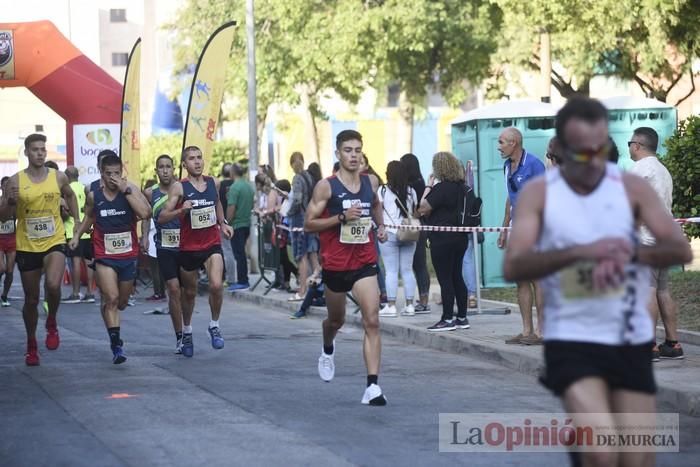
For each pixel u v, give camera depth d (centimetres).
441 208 1725
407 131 4569
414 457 968
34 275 1529
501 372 1462
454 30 4259
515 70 4028
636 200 638
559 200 632
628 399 641
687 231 1731
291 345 1764
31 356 1541
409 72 4369
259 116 4759
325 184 1208
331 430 1080
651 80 4325
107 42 9656
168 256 1627
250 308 2398
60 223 1545
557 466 940
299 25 4225
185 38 4791
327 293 1236
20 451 995
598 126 621
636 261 628
